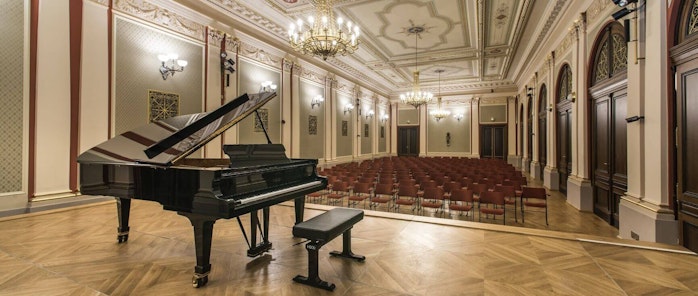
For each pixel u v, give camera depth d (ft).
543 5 22.86
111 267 8.90
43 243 10.75
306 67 33.94
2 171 13.75
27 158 14.38
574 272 8.57
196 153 21.49
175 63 20.21
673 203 11.76
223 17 23.11
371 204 21.38
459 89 55.98
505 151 53.67
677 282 7.93
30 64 14.42
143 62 18.51
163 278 8.27
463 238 11.50
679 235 11.49
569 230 16.26
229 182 8.06
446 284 7.93
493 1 22.77
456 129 57.06
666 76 11.86
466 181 23.34
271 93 10.85
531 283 7.93
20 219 13.56
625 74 15.23
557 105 27.73
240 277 8.40
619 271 8.61
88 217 14.11
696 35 10.44
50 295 7.24
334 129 39.37
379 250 10.35
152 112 18.97
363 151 49.21
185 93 20.86
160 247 10.57
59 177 15.46
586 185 20.22
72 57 15.70
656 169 12.19
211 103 22.47
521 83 47.78
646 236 12.37
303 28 26.27
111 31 17.03
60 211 14.96
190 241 11.22
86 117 16.11
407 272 8.67
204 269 7.83
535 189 17.67
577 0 20.47
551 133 28.71
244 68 25.40
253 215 9.84
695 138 10.73
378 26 27.81
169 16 19.88
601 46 18.80
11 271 8.52
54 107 15.16
